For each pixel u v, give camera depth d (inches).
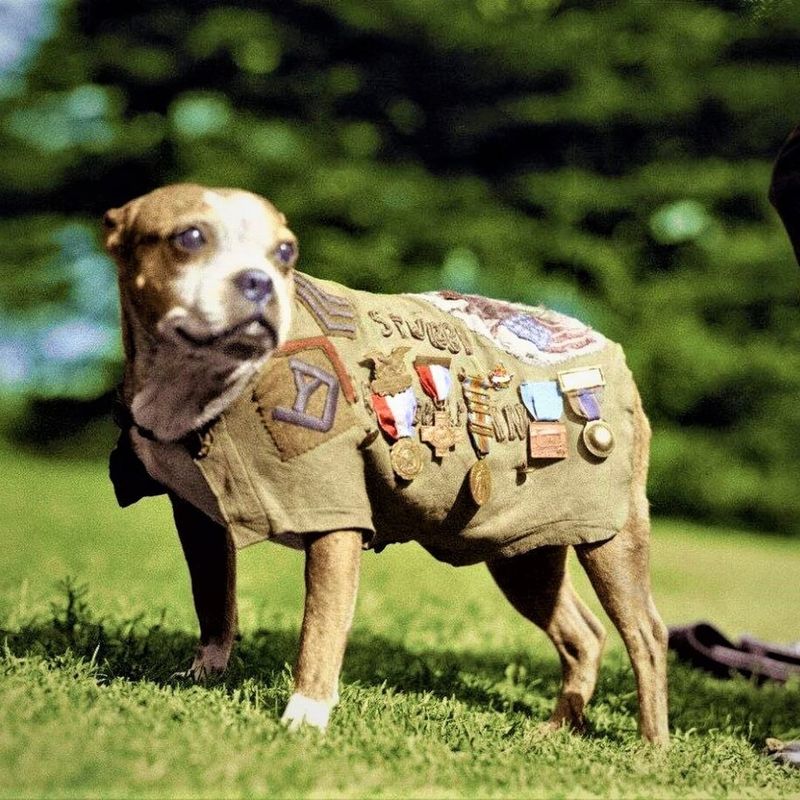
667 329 1023.6
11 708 184.9
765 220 1052.5
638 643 233.6
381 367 207.6
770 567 665.0
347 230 1067.9
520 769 196.9
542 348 232.5
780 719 278.5
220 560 229.0
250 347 191.6
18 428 1151.0
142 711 196.5
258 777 171.5
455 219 1058.7
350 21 1061.8
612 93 1048.8
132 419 205.2
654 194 1040.8
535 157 1095.0
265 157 1064.2
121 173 1128.2
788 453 1018.1
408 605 391.2
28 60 1139.9
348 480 199.5
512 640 347.9
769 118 1048.8
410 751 196.2
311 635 198.7
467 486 217.2
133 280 200.4
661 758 217.8
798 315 1042.1
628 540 235.1
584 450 229.6
